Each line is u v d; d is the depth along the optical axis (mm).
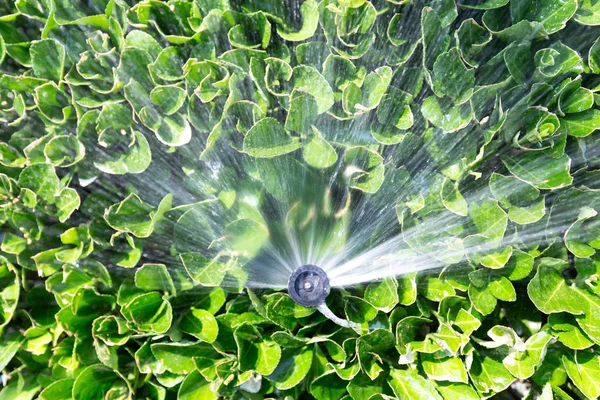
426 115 1368
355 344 1355
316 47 1439
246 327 1348
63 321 1382
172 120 1397
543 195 1376
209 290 1410
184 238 1380
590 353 1394
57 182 1417
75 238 1426
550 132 1340
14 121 1503
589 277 1366
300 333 1369
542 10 1413
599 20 1382
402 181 1396
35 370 1533
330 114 1364
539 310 1435
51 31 1500
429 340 1354
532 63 1438
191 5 1498
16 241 1465
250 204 1400
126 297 1375
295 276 1289
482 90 1348
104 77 1468
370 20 1408
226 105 1328
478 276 1340
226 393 1348
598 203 1357
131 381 1438
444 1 1398
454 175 1373
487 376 1366
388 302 1312
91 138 1423
